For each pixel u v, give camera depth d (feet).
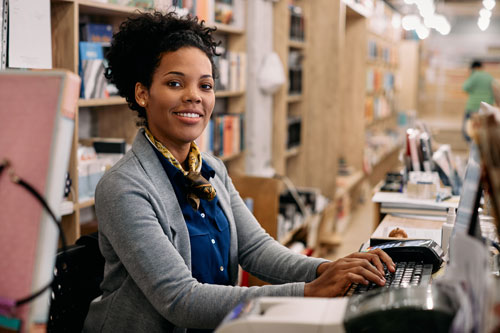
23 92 3.05
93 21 11.00
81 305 5.90
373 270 5.34
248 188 11.79
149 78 5.78
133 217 5.19
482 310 2.75
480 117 3.01
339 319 3.34
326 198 20.34
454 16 53.78
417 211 9.91
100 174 9.68
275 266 6.19
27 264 2.96
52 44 9.05
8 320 2.97
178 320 5.06
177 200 5.73
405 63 41.42
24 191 2.98
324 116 20.34
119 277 5.53
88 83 9.33
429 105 55.16
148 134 5.86
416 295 3.35
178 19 5.99
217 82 13.97
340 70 20.24
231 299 4.97
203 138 13.17
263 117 16.51
